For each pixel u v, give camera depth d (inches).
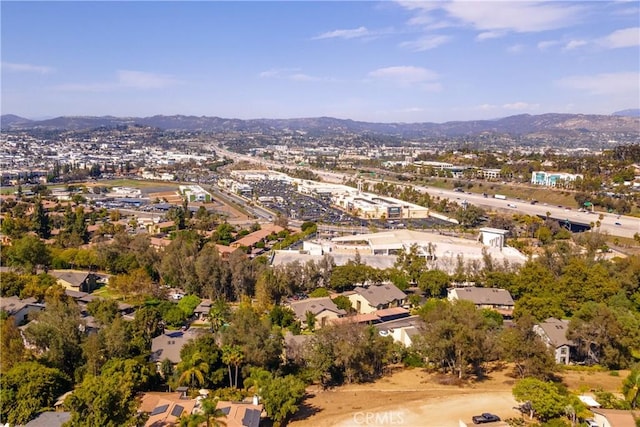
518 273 5265.8
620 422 2394.2
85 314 4323.3
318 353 3225.9
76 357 3179.1
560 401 2566.4
